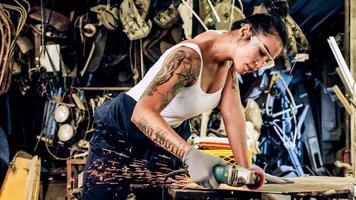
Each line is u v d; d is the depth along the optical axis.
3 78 3.88
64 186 4.45
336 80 5.12
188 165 1.49
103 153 2.16
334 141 5.23
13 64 4.12
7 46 3.89
